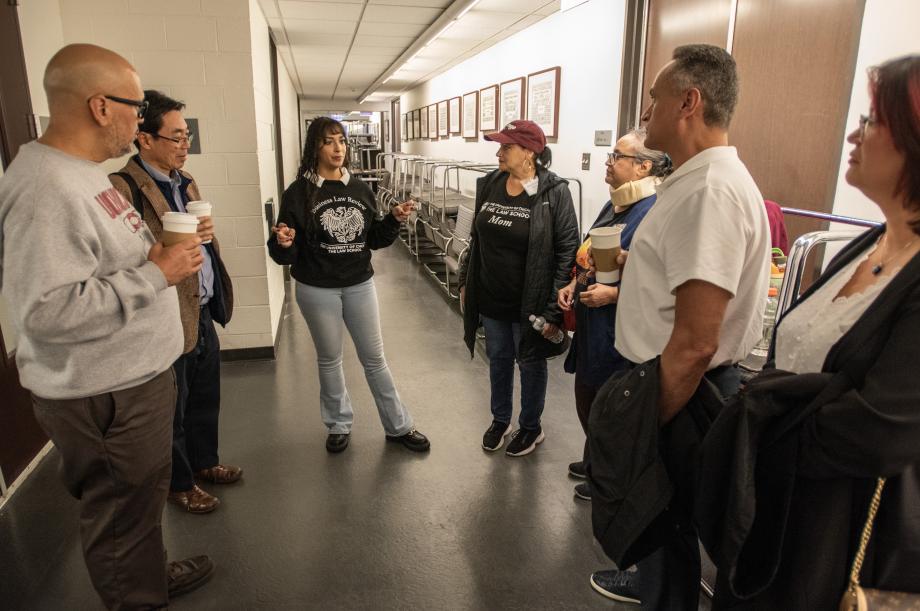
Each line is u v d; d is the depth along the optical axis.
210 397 2.33
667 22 3.35
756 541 0.96
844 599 0.88
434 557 1.98
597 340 1.91
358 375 3.57
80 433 1.33
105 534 1.43
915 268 0.80
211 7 3.27
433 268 6.58
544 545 2.05
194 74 3.34
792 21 2.49
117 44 3.22
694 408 1.14
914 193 0.82
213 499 2.24
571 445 2.73
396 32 5.43
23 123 2.49
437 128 8.82
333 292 2.48
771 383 0.92
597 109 3.98
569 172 4.46
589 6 4.00
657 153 1.98
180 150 1.97
